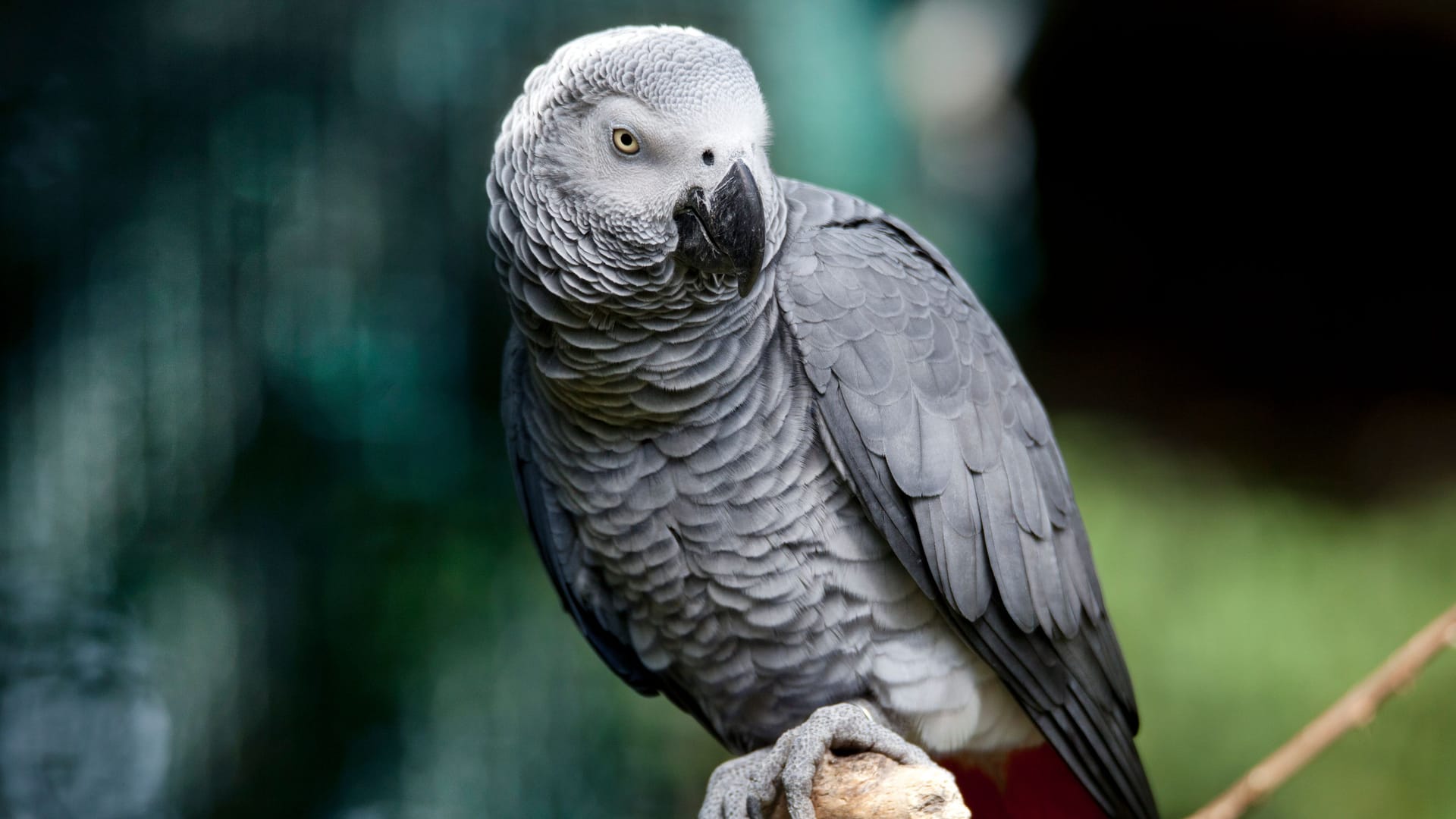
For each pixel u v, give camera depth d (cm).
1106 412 698
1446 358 703
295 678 409
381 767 411
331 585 414
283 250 427
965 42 819
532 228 228
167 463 412
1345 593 527
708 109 225
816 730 218
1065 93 777
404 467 430
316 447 420
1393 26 661
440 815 416
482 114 437
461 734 423
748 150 227
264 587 411
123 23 416
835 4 540
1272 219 747
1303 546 553
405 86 436
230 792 402
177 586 410
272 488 414
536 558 440
